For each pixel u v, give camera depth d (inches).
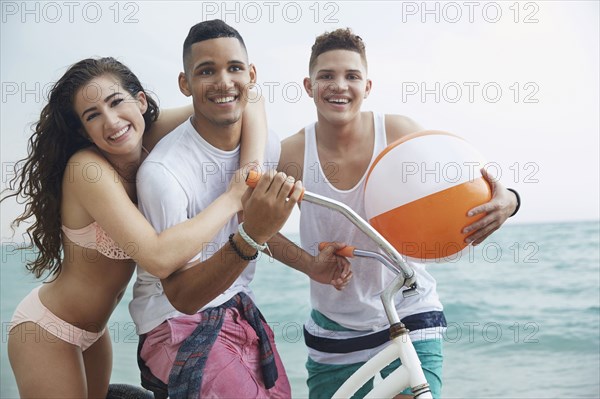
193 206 78.1
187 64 77.9
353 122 86.3
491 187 77.6
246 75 78.3
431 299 87.4
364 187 86.0
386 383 59.9
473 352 205.2
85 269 78.5
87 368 85.9
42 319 79.0
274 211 66.0
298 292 214.5
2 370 191.8
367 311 88.0
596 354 210.1
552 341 212.1
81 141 79.5
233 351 75.6
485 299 244.7
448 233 76.0
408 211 76.0
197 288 71.4
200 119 78.7
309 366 94.4
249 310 79.1
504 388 194.5
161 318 77.2
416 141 78.4
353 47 84.9
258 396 73.8
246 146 80.0
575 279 250.2
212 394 72.1
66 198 77.4
